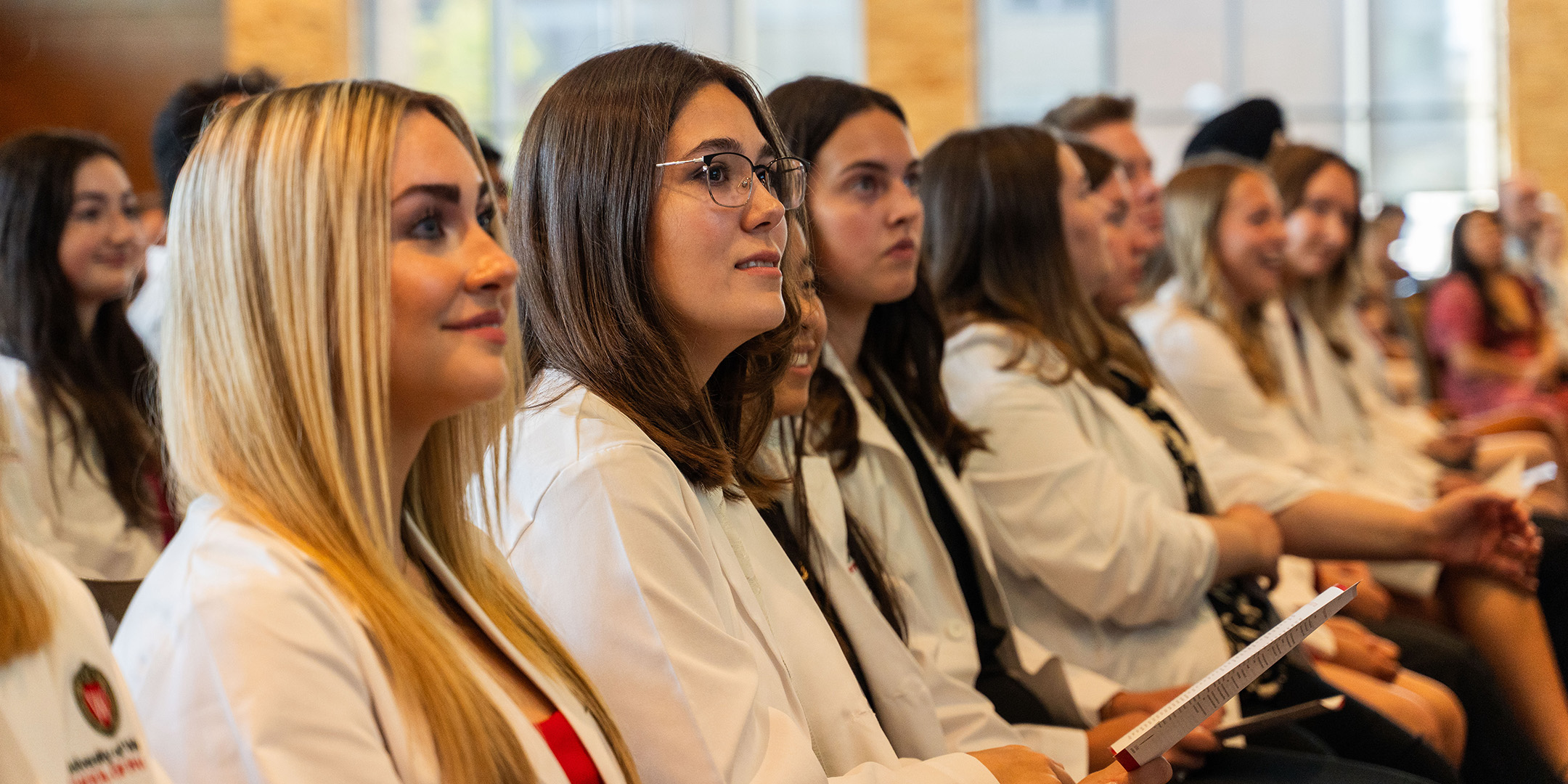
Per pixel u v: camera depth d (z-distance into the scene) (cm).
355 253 99
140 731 88
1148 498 223
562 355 145
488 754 99
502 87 926
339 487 98
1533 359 559
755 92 154
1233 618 238
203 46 826
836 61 927
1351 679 241
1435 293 579
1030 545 223
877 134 200
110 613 130
